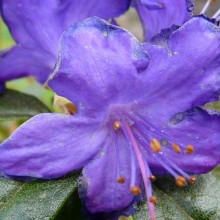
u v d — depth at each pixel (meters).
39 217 0.10
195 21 0.10
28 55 0.13
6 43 0.19
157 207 0.11
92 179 0.11
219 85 0.10
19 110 0.13
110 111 0.11
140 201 0.11
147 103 0.11
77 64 0.10
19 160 0.10
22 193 0.11
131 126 0.11
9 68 0.13
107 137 0.11
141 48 0.10
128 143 0.11
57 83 0.10
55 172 0.11
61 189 0.11
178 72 0.10
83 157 0.11
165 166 0.11
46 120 0.10
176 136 0.11
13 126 0.16
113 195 0.11
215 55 0.10
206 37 0.10
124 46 0.10
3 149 0.10
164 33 0.10
